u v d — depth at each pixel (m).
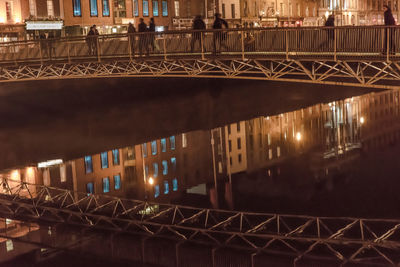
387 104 54.81
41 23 56.34
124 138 41.56
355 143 39.25
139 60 36.22
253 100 54.03
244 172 35.94
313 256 19.09
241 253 19.70
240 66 31.91
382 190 27.59
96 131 42.91
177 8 72.94
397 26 24.59
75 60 38.44
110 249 20.69
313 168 33.22
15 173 32.78
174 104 51.66
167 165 39.69
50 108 47.06
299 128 45.12
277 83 56.31
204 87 54.50
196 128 45.66
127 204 28.97
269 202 27.72
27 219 24.02
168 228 21.86
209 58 33.00
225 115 49.00
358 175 30.78
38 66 40.38
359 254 19.12
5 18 54.81
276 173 33.53
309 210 25.52
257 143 41.19
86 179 33.62
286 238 19.34
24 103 45.81
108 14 63.97
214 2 74.06
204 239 21.27
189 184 35.31
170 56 34.94
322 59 27.72
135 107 50.16
